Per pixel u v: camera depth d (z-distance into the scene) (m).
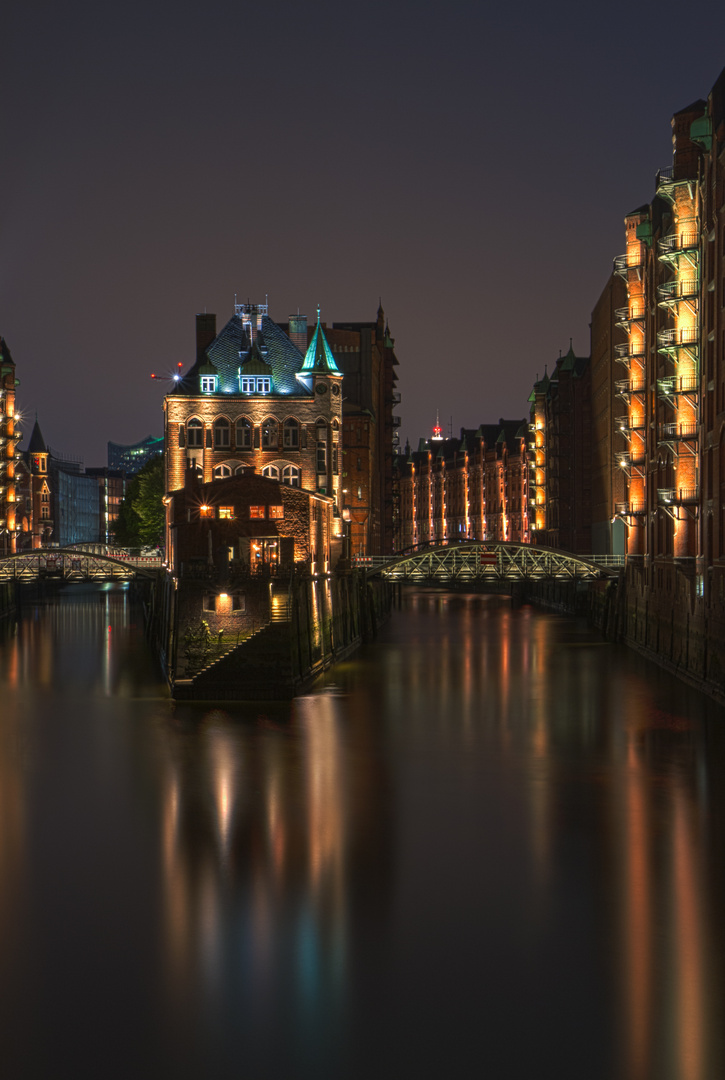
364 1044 22.11
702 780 41.66
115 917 28.42
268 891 30.11
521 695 61.47
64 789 40.75
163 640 77.25
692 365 63.62
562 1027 22.67
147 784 41.41
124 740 48.94
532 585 148.75
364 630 91.56
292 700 58.25
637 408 80.06
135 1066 21.42
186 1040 22.33
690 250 62.31
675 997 23.88
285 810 37.91
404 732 51.00
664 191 64.44
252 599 58.19
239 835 35.12
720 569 55.81
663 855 32.84
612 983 24.53
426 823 36.31
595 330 113.56
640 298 79.12
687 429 63.09
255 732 50.81
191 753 46.38
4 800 39.28
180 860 32.75
